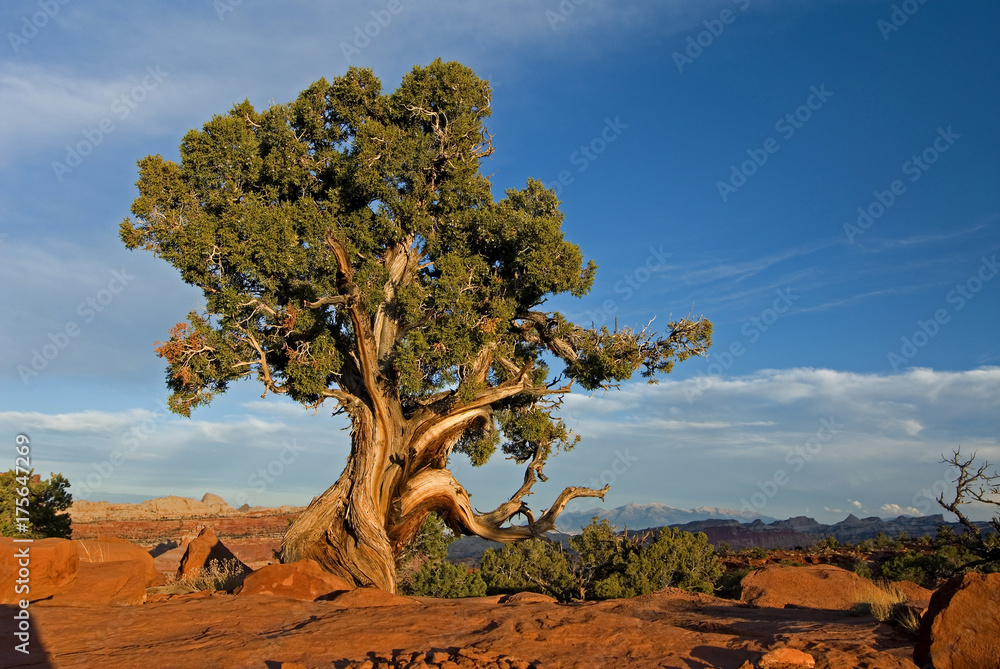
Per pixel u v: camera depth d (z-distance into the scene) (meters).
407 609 12.70
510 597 15.64
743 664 8.06
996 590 8.16
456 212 27.19
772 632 11.36
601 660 8.62
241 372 26.77
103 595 13.38
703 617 13.51
